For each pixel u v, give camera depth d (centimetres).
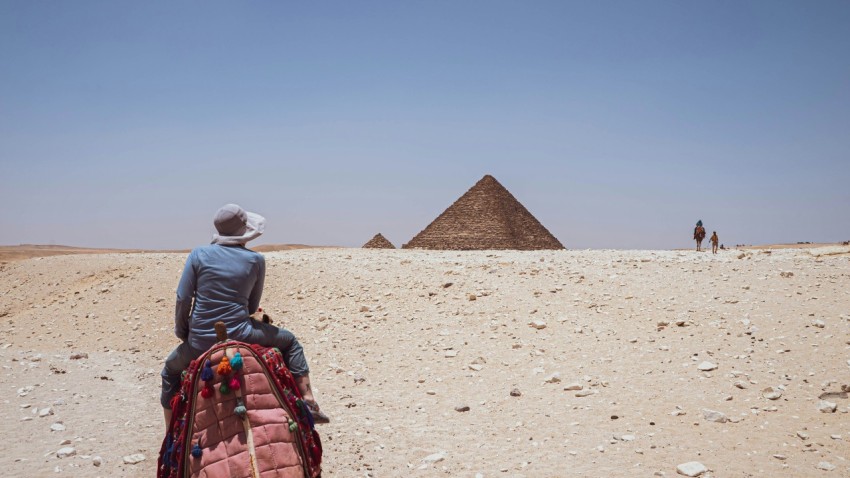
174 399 415
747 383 833
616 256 2291
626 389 850
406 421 783
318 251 3180
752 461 629
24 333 1402
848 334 963
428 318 1242
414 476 623
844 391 779
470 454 677
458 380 937
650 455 656
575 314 1188
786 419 723
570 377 909
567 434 722
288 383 426
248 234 480
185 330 460
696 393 817
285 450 388
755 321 1066
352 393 902
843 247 2133
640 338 1041
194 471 383
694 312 1141
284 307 1405
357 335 1188
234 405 395
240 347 412
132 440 725
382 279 1555
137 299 1549
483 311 1248
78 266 2069
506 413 800
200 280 446
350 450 690
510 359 1004
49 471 632
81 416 814
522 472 627
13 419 799
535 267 1631
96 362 1141
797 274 1373
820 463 610
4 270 2166
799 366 873
